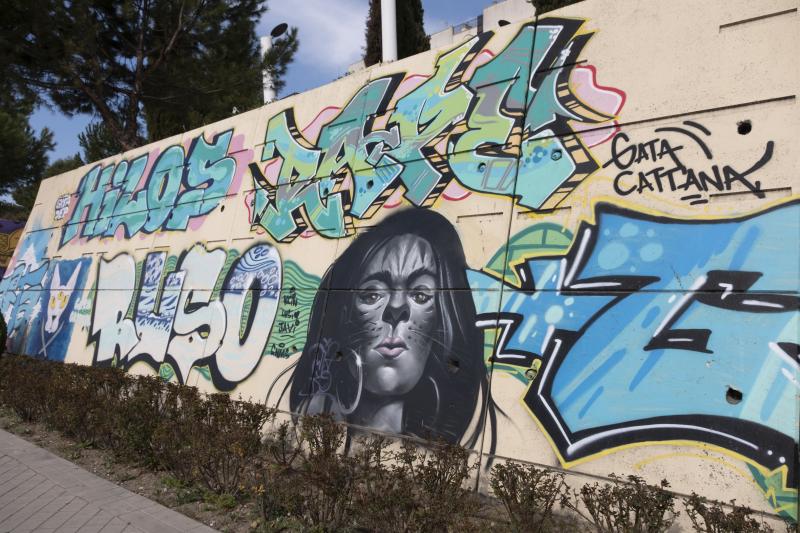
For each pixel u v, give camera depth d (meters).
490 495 5.28
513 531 4.23
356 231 7.44
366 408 6.59
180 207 10.67
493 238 6.05
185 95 16.64
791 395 4.16
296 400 7.33
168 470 6.00
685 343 4.67
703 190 4.86
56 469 6.14
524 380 5.43
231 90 16.50
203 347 9.02
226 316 8.82
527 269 5.71
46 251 14.43
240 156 9.75
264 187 9.05
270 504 4.86
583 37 5.92
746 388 4.34
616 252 5.19
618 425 4.80
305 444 6.71
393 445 6.17
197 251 9.89
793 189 4.47
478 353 5.83
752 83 4.82
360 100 8.04
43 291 13.84
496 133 6.35
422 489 4.60
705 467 4.36
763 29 4.86
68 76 15.28
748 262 4.54
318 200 8.11
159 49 16.61
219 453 5.35
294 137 8.87
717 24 5.10
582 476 4.86
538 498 4.33
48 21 14.02
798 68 4.64
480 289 6.00
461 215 6.39
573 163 5.66
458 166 6.59
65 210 14.43
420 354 6.30
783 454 4.09
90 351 11.51
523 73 6.31
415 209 6.87
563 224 5.58
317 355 7.30
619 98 5.51
